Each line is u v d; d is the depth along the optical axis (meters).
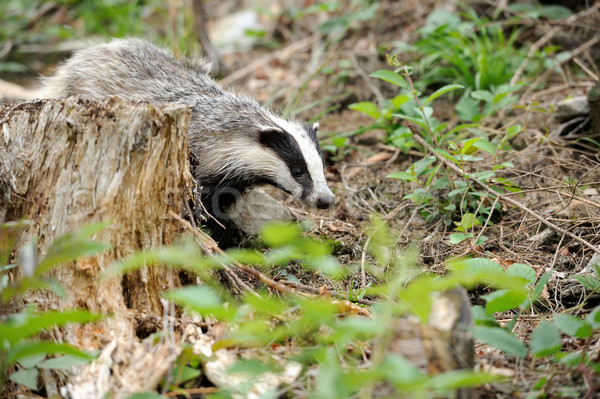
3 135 6.54
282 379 5.63
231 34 17.05
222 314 5.13
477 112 11.48
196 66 11.39
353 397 5.25
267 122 9.93
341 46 15.20
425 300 4.88
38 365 5.42
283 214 10.03
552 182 10.12
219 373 5.66
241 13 17.86
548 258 8.33
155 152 6.21
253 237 9.73
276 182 9.81
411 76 13.57
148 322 6.09
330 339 5.45
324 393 4.37
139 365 5.57
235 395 5.48
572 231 8.74
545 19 14.21
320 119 13.29
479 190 9.59
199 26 14.79
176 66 10.76
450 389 4.76
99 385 5.50
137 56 10.62
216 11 18.42
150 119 6.14
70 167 6.21
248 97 10.77
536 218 8.50
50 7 18.28
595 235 8.45
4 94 13.41
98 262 6.07
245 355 5.82
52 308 6.02
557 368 5.75
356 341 6.00
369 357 5.94
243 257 6.43
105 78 10.27
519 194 9.79
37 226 6.30
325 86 14.04
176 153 6.39
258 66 15.27
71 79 10.59
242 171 9.69
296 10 16.86
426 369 4.96
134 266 6.27
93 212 6.12
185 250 6.23
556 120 11.23
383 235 7.45
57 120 6.33
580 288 7.42
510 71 13.09
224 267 6.58
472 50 13.29
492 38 14.34
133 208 6.21
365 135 12.44
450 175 10.02
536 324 6.83
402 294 4.87
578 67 13.20
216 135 9.69
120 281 6.21
